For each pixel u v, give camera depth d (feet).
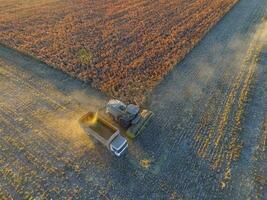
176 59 82.79
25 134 59.36
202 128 61.00
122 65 80.79
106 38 95.61
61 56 85.46
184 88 72.74
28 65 82.53
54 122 62.39
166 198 47.47
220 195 47.78
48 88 72.90
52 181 49.96
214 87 73.20
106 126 56.49
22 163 53.21
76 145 56.75
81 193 48.14
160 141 57.82
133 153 55.16
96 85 72.43
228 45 93.04
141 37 96.22
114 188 48.98
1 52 89.35
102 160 53.72
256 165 52.75
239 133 59.47
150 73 77.25
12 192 48.08
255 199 47.14
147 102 67.77
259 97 69.36
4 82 75.41
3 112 65.10
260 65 81.76
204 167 52.54
